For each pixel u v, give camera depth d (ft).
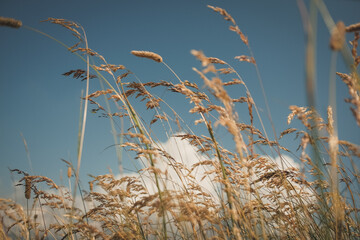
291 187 2.40
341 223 2.08
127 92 2.39
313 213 2.45
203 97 2.33
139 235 2.22
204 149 2.39
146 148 2.03
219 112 2.03
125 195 2.25
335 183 2.07
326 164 2.10
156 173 1.90
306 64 1.20
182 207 1.91
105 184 2.39
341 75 1.72
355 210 2.27
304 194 2.59
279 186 2.41
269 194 2.50
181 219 1.88
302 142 1.76
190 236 2.16
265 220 2.31
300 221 2.35
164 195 1.89
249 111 2.21
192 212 1.93
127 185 2.22
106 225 2.31
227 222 2.04
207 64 1.77
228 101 1.87
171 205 1.85
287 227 2.34
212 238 1.94
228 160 2.37
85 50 2.43
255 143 2.46
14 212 2.14
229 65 2.25
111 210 2.37
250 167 2.13
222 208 2.15
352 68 1.60
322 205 2.32
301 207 2.41
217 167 2.30
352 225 2.32
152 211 2.15
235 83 2.22
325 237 2.28
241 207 2.13
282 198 2.48
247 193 2.15
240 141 1.95
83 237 2.33
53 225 2.32
